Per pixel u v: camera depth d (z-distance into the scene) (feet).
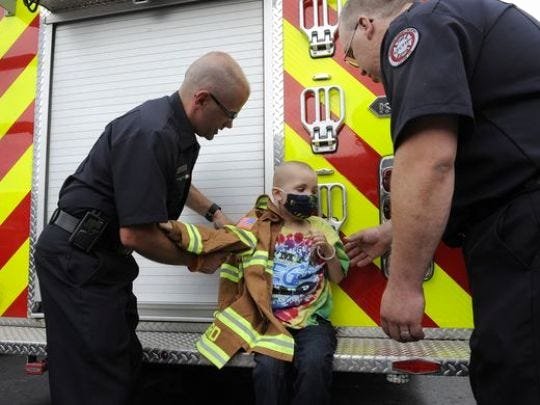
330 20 6.70
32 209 7.72
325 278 6.14
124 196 4.80
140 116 5.12
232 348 5.35
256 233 6.06
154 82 7.52
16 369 9.80
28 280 7.57
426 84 3.05
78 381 4.96
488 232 3.20
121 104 7.63
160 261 5.20
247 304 5.67
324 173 6.50
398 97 3.24
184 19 7.48
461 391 8.58
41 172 7.77
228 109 5.48
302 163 6.26
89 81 7.81
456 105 2.98
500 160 3.15
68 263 5.10
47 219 7.72
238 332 5.44
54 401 5.00
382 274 6.24
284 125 6.77
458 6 3.38
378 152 6.36
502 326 3.01
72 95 7.86
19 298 7.59
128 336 5.25
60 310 5.07
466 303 6.00
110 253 5.36
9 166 7.93
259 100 7.04
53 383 5.03
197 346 5.61
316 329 5.60
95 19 7.89
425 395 8.40
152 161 4.85
